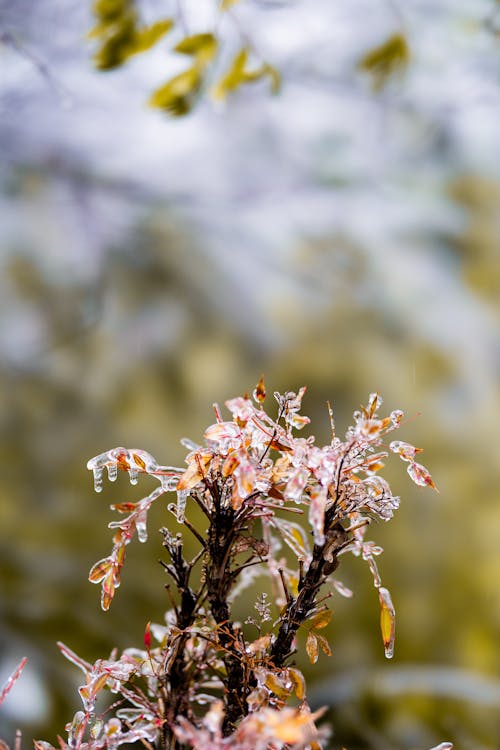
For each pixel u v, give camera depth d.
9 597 2.12
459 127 3.45
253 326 3.43
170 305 3.42
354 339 3.46
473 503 3.16
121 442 3.13
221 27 1.46
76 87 2.46
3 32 1.50
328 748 1.60
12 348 3.20
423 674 1.92
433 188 3.61
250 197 3.41
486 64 2.60
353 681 1.85
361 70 1.65
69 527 2.68
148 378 3.28
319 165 3.44
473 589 2.96
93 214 3.28
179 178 3.31
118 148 3.08
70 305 3.32
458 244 3.64
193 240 3.47
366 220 3.57
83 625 2.12
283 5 1.91
